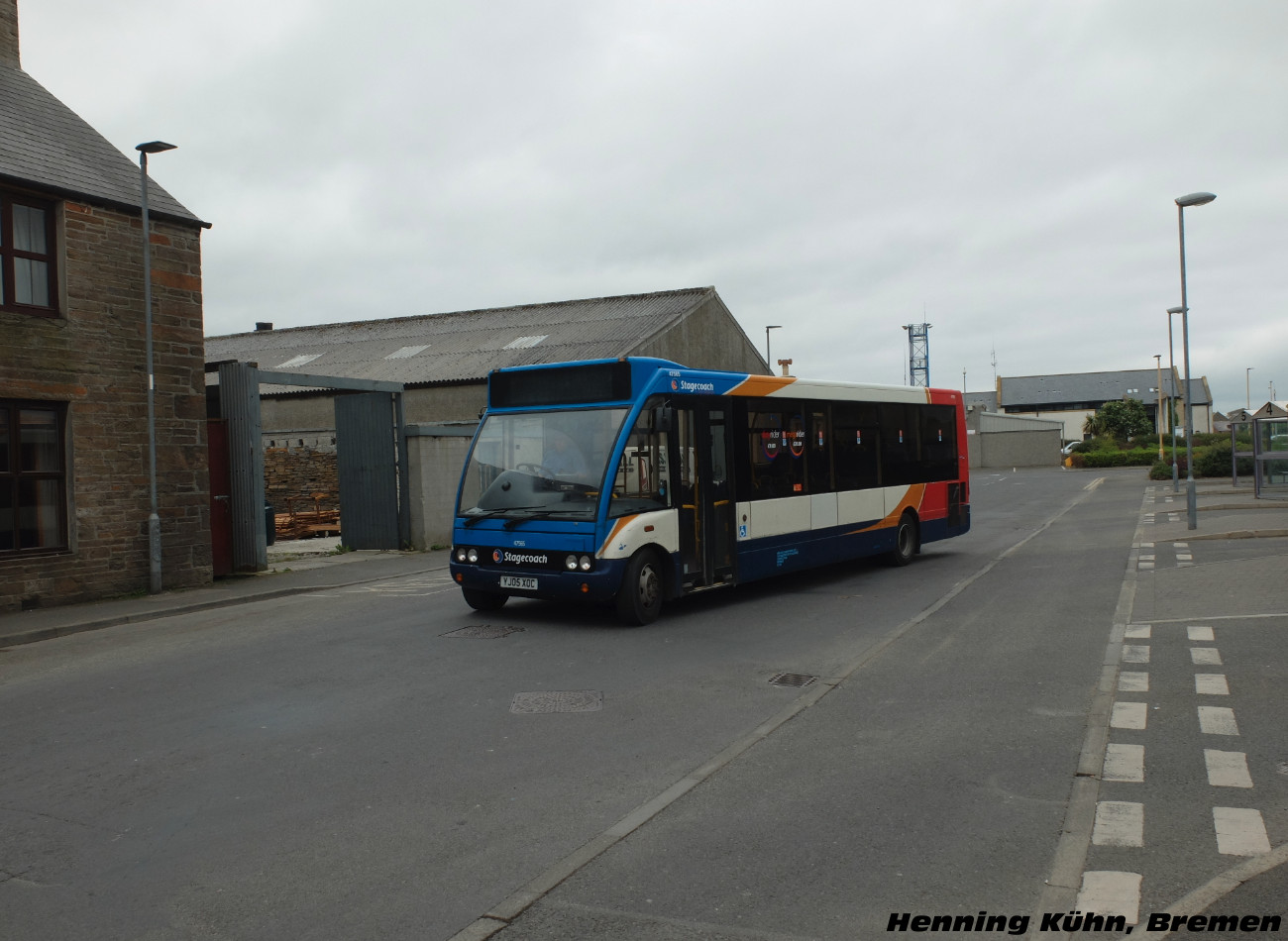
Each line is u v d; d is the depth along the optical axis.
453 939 3.71
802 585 13.76
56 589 13.28
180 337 15.12
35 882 4.36
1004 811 4.91
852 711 6.94
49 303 13.51
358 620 11.56
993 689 7.41
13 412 13.02
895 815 4.90
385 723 6.86
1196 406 112.12
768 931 3.72
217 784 5.65
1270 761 5.53
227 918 3.95
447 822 4.95
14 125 13.96
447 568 17.53
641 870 4.30
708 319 38.47
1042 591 12.28
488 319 42.34
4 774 5.94
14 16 15.55
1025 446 76.00
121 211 14.26
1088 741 6.02
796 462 13.28
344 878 4.31
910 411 16.14
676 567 11.05
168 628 11.71
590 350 34.28
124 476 14.25
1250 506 22.75
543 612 11.62
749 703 7.23
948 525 17.09
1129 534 19.12
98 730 6.89
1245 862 4.20
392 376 36.16
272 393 37.31
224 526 16.75
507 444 11.15
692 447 11.48
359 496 21.47
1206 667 7.80
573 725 6.71
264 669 8.84
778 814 4.95
